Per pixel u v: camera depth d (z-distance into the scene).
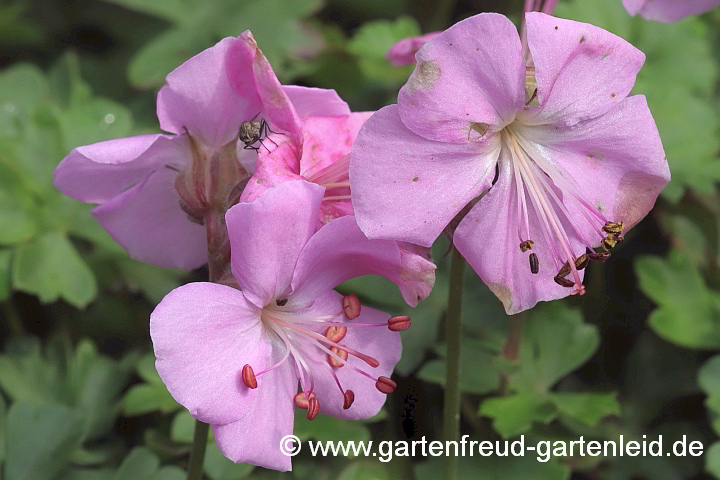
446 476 0.22
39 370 0.25
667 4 0.20
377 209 0.18
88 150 0.19
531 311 0.25
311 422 0.23
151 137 0.19
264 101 0.19
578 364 0.24
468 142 0.19
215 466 0.23
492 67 0.18
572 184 0.19
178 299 0.18
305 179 0.19
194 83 0.19
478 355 0.24
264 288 0.19
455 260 0.21
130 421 0.25
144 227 0.21
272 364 0.19
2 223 0.25
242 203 0.18
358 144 0.18
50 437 0.23
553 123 0.19
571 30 0.19
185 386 0.18
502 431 0.23
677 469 0.25
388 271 0.19
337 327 0.19
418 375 0.24
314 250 0.19
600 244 0.19
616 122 0.19
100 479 0.23
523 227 0.19
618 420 0.25
